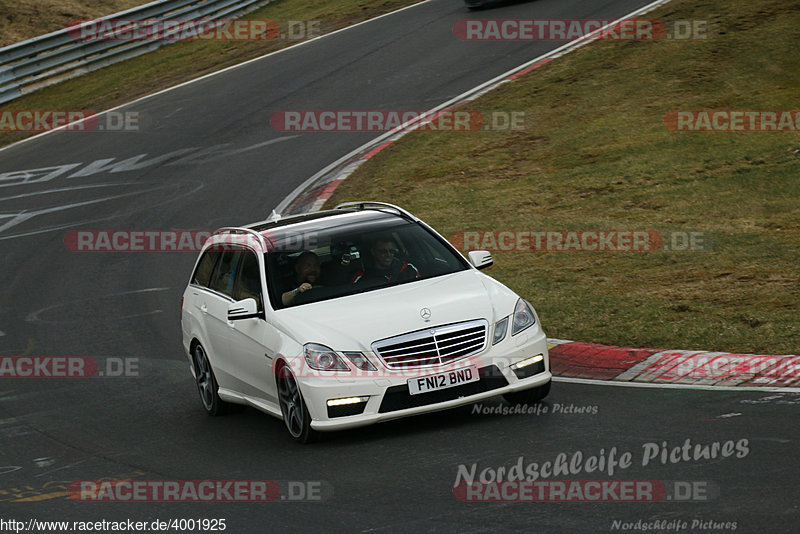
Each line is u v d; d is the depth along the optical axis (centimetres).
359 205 3600
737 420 2562
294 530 2119
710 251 4759
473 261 3161
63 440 3152
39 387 3884
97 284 5588
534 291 4444
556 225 5575
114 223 6800
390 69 9775
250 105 9344
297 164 7569
